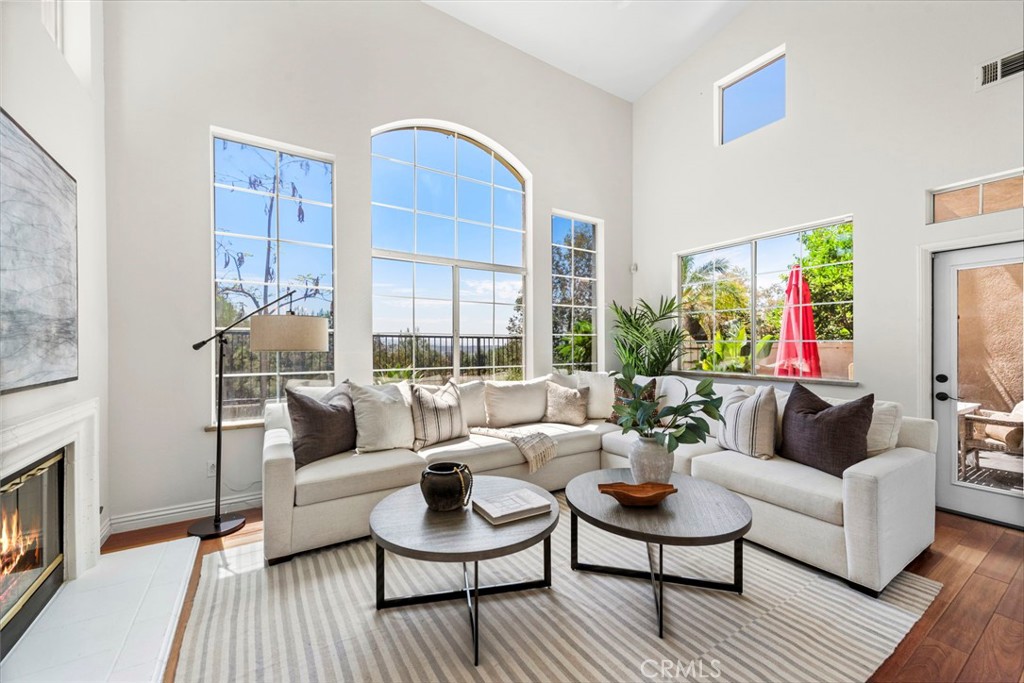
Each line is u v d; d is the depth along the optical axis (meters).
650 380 3.90
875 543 1.91
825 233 3.86
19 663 1.48
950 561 2.29
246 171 3.17
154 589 1.94
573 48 4.66
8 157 1.46
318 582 2.05
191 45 2.89
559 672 1.49
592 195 5.25
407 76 3.83
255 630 1.70
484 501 1.89
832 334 3.81
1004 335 2.88
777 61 4.22
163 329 2.78
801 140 3.92
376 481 2.49
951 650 1.60
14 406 1.55
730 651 1.59
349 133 3.51
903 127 3.28
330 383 3.46
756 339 4.41
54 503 1.93
